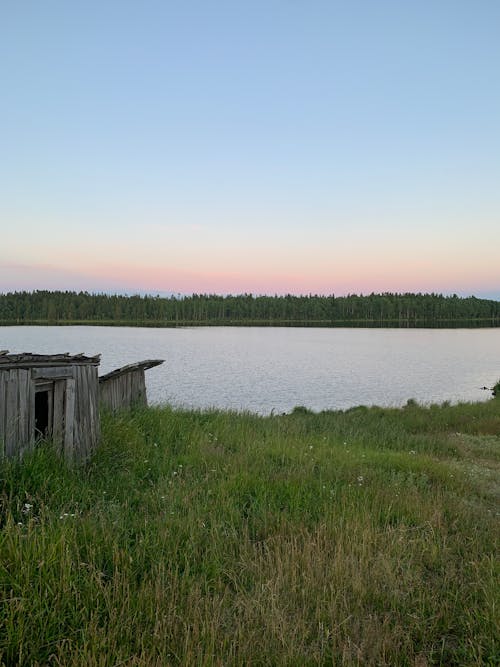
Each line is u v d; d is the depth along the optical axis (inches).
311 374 1803.6
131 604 161.8
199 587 175.3
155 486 292.4
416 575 198.1
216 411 621.0
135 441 374.3
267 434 496.1
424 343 3823.8
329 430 609.0
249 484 303.0
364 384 1557.6
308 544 209.9
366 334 5305.1
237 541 219.0
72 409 310.0
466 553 223.0
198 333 5027.1
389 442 576.1
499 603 176.1
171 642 146.2
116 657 136.6
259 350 2928.2
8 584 157.9
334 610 167.2
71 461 293.7
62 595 159.0
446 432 696.4
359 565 199.9
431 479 375.2
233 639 148.8
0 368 249.6
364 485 326.0
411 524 263.7
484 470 436.5
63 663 133.7
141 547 200.1
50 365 292.0
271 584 181.0
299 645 150.8
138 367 536.4
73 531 195.8
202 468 343.6
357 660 145.7
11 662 135.1
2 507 220.7
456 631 168.6
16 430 261.6
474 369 2046.0
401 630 161.3
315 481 319.6
